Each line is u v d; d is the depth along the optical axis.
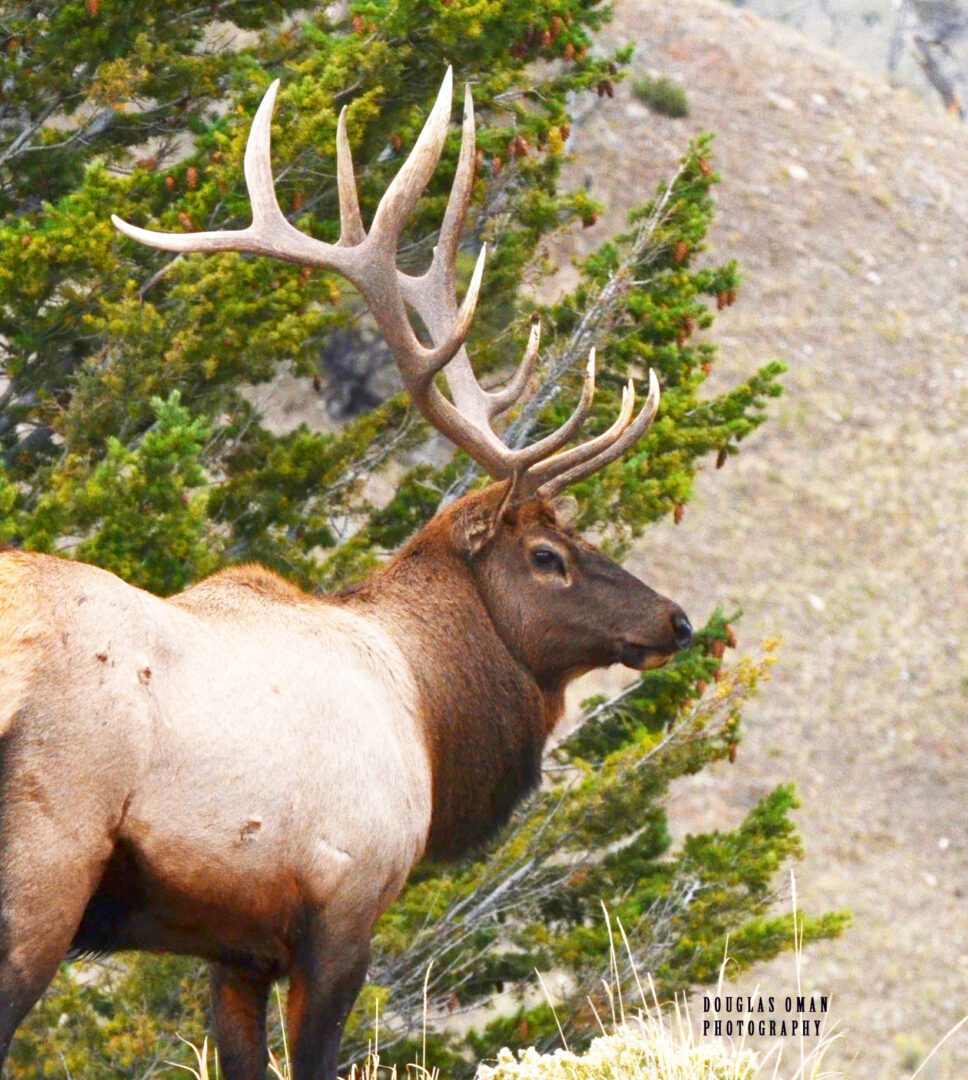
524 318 39.66
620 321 38.22
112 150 40.81
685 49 151.00
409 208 21.95
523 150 39.09
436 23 35.91
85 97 39.12
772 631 99.19
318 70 36.53
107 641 16.20
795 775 90.44
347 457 37.19
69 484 29.89
